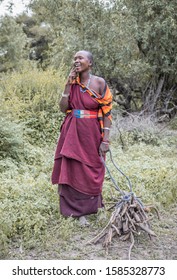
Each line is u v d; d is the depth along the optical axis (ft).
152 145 25.09
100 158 12.92
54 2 37.37
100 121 12.77
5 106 23.98
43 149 22.85
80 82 12.64
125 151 22.84
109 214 13.24
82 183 12.73
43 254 10.99
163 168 17.60
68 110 13.06
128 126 26.50
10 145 19.77
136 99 38.68
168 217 13.94
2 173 17.30
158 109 34.94
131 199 12.10
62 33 36.04
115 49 33.99
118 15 34.14
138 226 11.98
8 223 11.71
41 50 78.23
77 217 12.94
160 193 15.28
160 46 33.55
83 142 12.64
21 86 27.17
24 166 18.61
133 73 34.06
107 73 35.29
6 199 13.34
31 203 13.21
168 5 32.30
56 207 13.58
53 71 29.71
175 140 26.00
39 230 11.85
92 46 33.86
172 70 33.42
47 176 16.81
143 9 33.24
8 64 71.67
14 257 10.80
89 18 34.32
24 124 23.22
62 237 11.87
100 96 12.57
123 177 16.35
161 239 12.12
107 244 11.27
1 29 72.33
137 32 32.55
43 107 25.76
